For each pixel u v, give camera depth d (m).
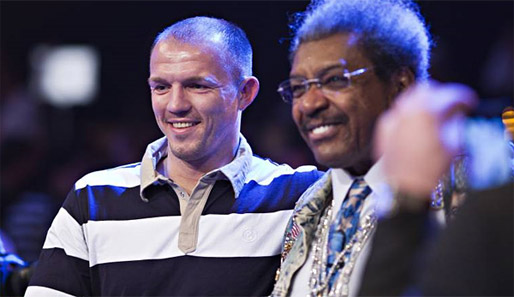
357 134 2.02
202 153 2.68
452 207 1.88
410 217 1.64
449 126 1.60
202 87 2.64
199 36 2.67
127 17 7.82
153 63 2.68
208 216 2.69
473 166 1.85
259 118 6.94
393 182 1.68
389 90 2.03
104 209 2.72
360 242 2.04
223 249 2.65
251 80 2.80
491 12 6.65
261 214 2.70
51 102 7.75
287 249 2.38
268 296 2.53
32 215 5.53
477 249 1.61
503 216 1.62
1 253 3.02
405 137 1.59
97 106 7.73
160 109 2.68
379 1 2.11
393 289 1.63
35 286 2.72
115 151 6.80
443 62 6.49
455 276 1.61
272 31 7.21
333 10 2.09
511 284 1.60
